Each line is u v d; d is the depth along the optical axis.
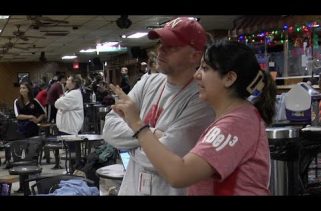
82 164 5.37
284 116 3.45
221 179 1.07
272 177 2.83
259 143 1.13
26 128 7.27
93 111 9.52
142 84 1.64
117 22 8.52
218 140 1.07
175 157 1.06
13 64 24.09
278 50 7.29
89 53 19.84
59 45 16.16
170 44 1.38
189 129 1.40
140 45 16.06
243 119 1.12
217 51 1.15
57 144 6.70
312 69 5.86
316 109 3.33
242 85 1.15
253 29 8.42
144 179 1.46
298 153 2.86
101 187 2.52
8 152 6.88
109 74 16.42
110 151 4.19
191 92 1.44
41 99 9.60
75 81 6.66
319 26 6.25
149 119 1.53
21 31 11.73
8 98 23.98
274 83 1.22
